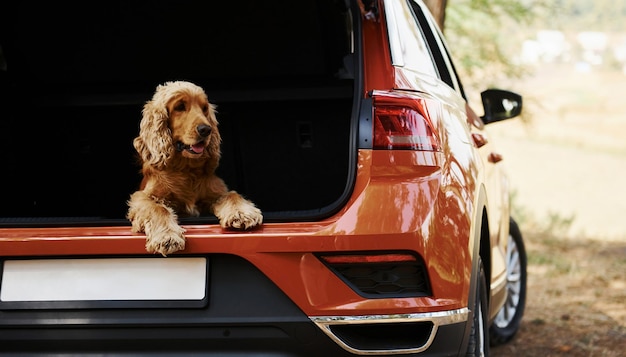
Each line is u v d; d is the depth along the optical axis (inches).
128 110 162.9
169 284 113.2
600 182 655.1
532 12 342.6
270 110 159.2
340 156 158.9
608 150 830.5
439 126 121.8
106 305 113.5
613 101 1083.3
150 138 127.7
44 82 164.9
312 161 159.8
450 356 117.9
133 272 113.7
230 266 113.3
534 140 886.4
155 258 113.4
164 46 160.2
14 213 162.7
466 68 340.5
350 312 111.8
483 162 150.4
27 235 114.2
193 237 112.4
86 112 163.0
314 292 111.9
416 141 116.8
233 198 123.9
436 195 116.2
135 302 113.3
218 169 161.8
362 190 114.7
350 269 113.0
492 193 162.9
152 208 116.4
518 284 212.4
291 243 111.4
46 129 164.1
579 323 227.0
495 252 169.8
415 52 136.9
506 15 347.3
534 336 213.8
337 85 157.0
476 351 133.0
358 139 116.4
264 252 111.6
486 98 191.0
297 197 161.0
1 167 159.3
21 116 163.2
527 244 368.2
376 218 112.7
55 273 114.7
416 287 114.5
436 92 132.6
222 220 114.2
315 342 112.9
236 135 160.6
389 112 117.0
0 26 157.3
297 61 159.5
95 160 164.9
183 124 126.1
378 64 123.8
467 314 119.9
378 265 113.2
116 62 162.4
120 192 165.8
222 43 159.2
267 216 114.4
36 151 164.6
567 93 1099.9
